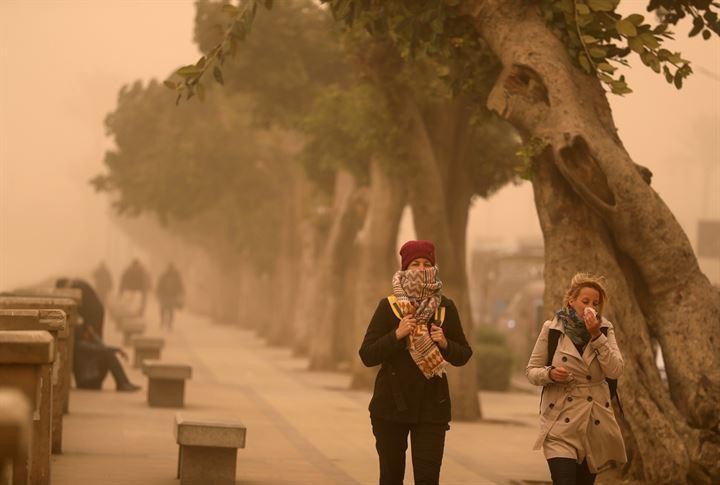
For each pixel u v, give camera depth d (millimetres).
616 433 13719
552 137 19406
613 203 19359
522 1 20406
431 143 35594
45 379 14812
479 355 54469
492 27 20484
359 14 21266
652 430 18734
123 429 26828
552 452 13586
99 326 37656
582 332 13742
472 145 36188
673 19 21781
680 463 18531
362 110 34656
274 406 36438
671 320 19672
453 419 35344
